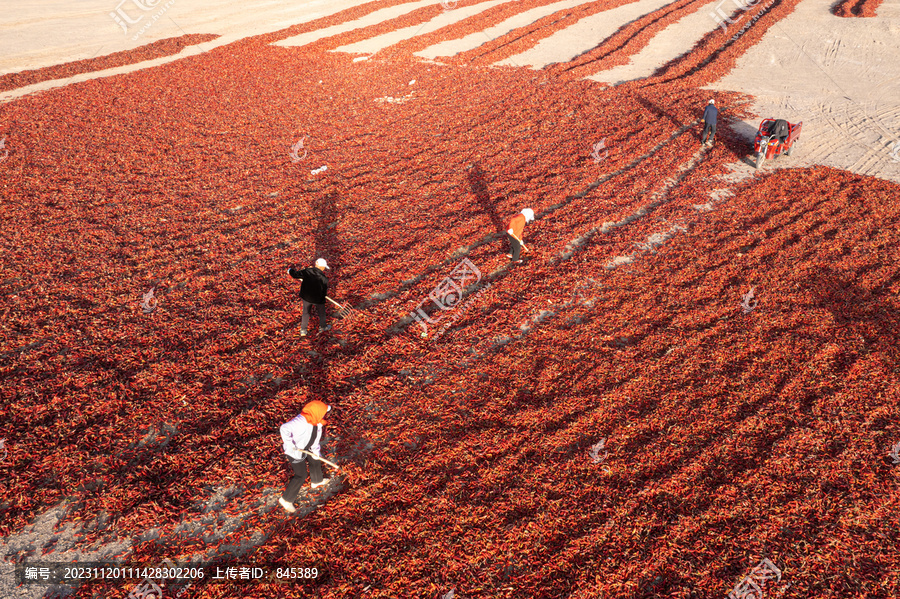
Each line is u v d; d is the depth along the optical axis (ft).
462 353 32.53
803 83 81.10
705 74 84.79
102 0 159.74
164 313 35.73
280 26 134.41
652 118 68.85
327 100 81.15
